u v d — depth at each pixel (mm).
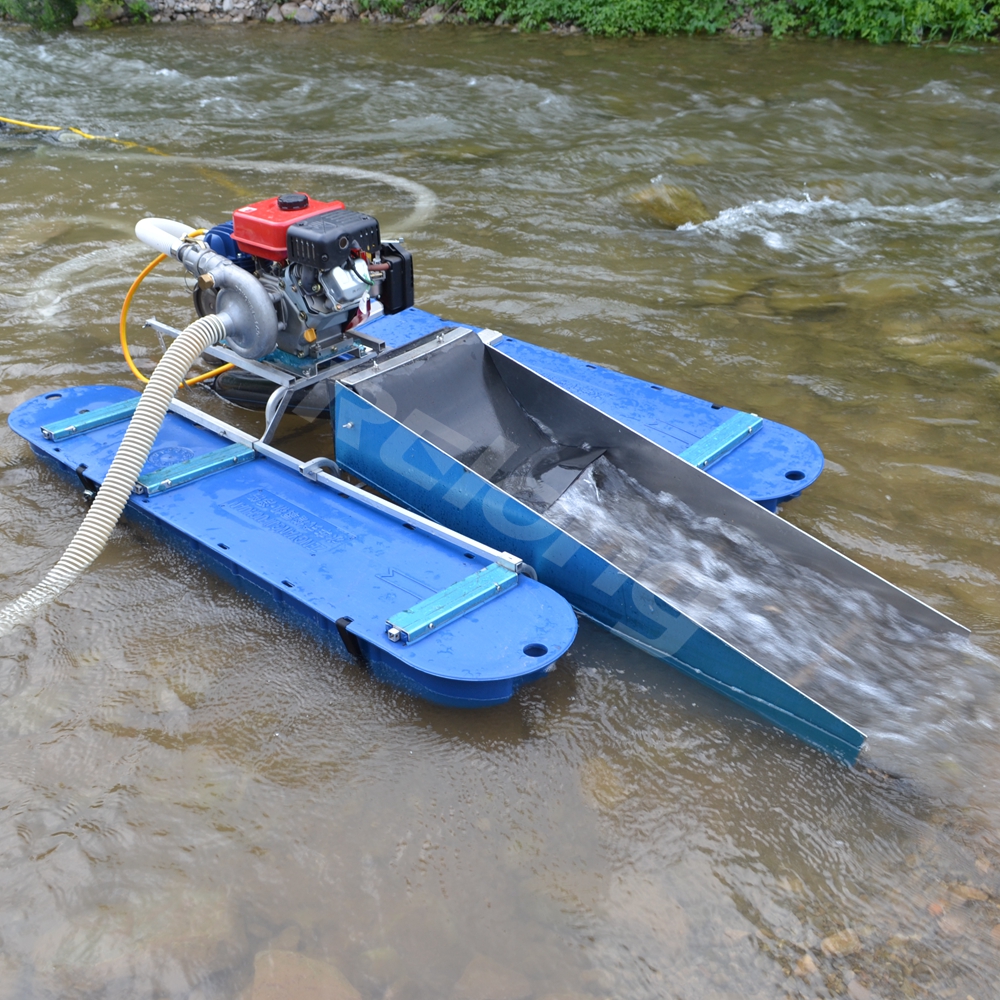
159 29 15367
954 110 10828
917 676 3355
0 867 2707
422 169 9078
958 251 7465
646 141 9742
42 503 4301
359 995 2396
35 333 5852
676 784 3008
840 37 14281
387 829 2836
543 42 14398
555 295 6559
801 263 7270
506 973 2457
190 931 2541
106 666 3408
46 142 9781
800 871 2748
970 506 4426
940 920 2619
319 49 14016
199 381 5273
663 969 2482
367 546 3645
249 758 3059
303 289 4102
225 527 3738
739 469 4043
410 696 3316
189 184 8570
